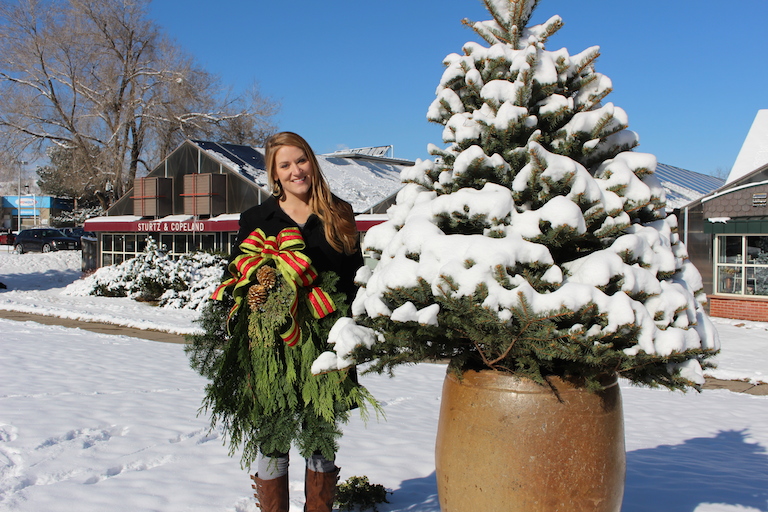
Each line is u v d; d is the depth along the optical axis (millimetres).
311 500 2650
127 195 22547
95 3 33406
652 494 3436
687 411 6074
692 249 14609
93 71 34188
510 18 2621
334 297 2637
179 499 3137
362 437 4500
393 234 2598
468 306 2064
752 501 3330
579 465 2207
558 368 2314
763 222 13492
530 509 2207
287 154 2670
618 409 2361
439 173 2680
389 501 3213
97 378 6516
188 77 34875
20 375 6457
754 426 5465
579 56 2518
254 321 2518
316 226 2729
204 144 20984
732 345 10633
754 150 16859
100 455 3809
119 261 23156
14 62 32625
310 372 2547
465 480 2312
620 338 2096
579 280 2135
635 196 2307
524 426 2215
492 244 2100
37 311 14617
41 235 36906
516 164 2406
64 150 35656
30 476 3393
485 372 2340
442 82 2631
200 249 19391
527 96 2379
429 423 5027
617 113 2430
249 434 2658
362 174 21656
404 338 2229
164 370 7301
